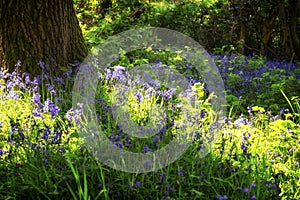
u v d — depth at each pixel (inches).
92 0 415.2
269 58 434.6
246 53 500.1
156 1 426.9
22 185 110.0
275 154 131.6
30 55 199.2
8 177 112.7
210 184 108.1
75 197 99.3
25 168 114.1
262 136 146.6
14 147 123.2
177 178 109.7
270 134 146.9
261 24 473.1
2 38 199.2
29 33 199.2
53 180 111.0
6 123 145.9
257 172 115.3
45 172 106.8
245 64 300.0
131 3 410.0
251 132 144.2
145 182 109.4
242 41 433.1
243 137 127.0
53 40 203.6
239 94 218.4
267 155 132.2
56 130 124.5
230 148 130.0
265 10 453.7
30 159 116.6
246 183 112.5
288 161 131.6
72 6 219.9
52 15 202.8
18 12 197.3
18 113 153.6
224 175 117.4
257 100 208.2
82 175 109.7
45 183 106.6
